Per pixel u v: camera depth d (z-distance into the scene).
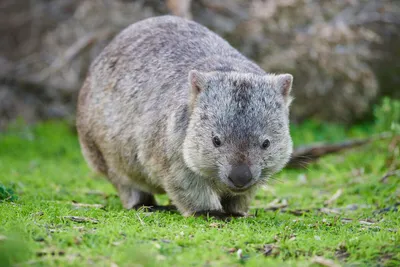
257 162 9.76
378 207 11.97
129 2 21.14
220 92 9.96
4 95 23.64
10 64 24.09
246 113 9.81
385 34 22.78
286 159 10.40
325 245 8.13
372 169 15.37
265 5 20.67
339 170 16.16
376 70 22.72
